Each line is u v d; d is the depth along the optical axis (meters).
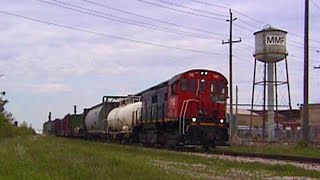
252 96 68.12
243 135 74.31
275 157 28.02
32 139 47.69
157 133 39.25
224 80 35.56
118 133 51.66
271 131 63.00
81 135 72.81
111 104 58.66
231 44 54.19
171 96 35.78
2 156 20.22
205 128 34.12
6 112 56.78
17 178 14.43
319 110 75.50
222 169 21.23
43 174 15.18
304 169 20.80
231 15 54.59
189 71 34.88
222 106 34.94
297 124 86.62
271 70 63.22
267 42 61.28
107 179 15.41
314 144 47.09
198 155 28.44
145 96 44.38
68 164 18.11
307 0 38.19
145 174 16.48
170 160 25.27
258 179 17.84
